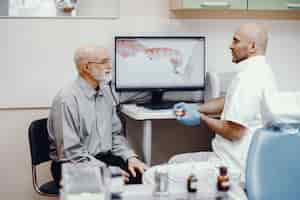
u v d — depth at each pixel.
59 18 3.36
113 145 3.02
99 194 1.43
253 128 2.63
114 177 1.58
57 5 3.38
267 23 3.71
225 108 2.75
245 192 1.90
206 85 3.50
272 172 1.86
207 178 1.63
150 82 3.39
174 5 3.43
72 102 2.79
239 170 2.48
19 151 3.40
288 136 1.88
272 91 2.56
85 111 2.83
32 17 3.32
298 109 2.21
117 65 3.33
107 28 3.44
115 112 3.15
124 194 1.58
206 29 3.59
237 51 2.79
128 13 3.46
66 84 3.40
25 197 3.45
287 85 3.81
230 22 3.63
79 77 2.89
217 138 2.83
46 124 2.98
